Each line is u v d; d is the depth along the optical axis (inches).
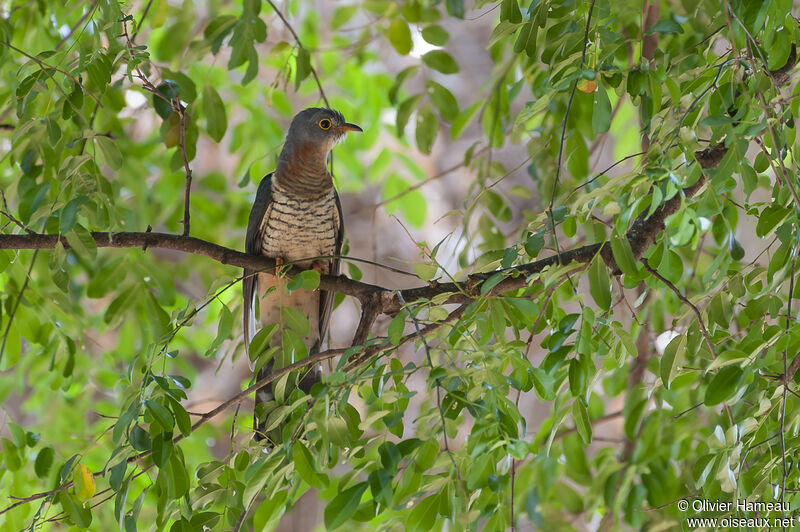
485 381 183.3
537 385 200.5
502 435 173.5
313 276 226.1
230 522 209.9
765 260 302.2
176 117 296.5
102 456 372.5
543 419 552.4
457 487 183.5
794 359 196.9
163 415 190.4
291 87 517.0
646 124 206.4
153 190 462.6
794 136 207.5
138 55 239.5
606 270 181.0
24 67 251.0
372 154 612.1
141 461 242.2
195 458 393.7
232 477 213.3
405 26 373.4
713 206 175.8
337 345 605.0
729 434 183.5
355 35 547.5
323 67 521.0
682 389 301.7
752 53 184.9
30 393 462.3
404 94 526.0
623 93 211.5
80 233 218.5
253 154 476.7
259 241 354.3
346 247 332.5
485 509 188.2
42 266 348.2
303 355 226.8
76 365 394.0
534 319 220.7
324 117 339.0
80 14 374.9
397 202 503.5
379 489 167.8
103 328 438.0
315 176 342.0
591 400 373.1
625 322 340.5
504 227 550.3
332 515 170.6
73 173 236.1
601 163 532.7
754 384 184.5
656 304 330.3
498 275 189.3
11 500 291.0
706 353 211.0
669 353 196.5
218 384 588.7
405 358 400.8
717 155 217.0
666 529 292.2
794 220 178.4
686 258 321.1
